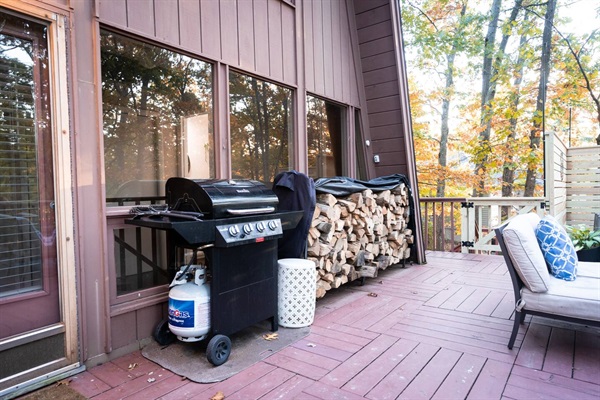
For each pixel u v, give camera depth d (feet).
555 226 9.23
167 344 8.33
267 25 12.25
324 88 14.88
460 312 10.34
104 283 7.57
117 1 8.03
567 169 23.20
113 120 8.52
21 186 6.68
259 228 8.10
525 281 7.88
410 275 14.76
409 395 6.23
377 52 16.75
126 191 8.90
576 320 7.43
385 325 9.43
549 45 36.70
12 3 6.38
